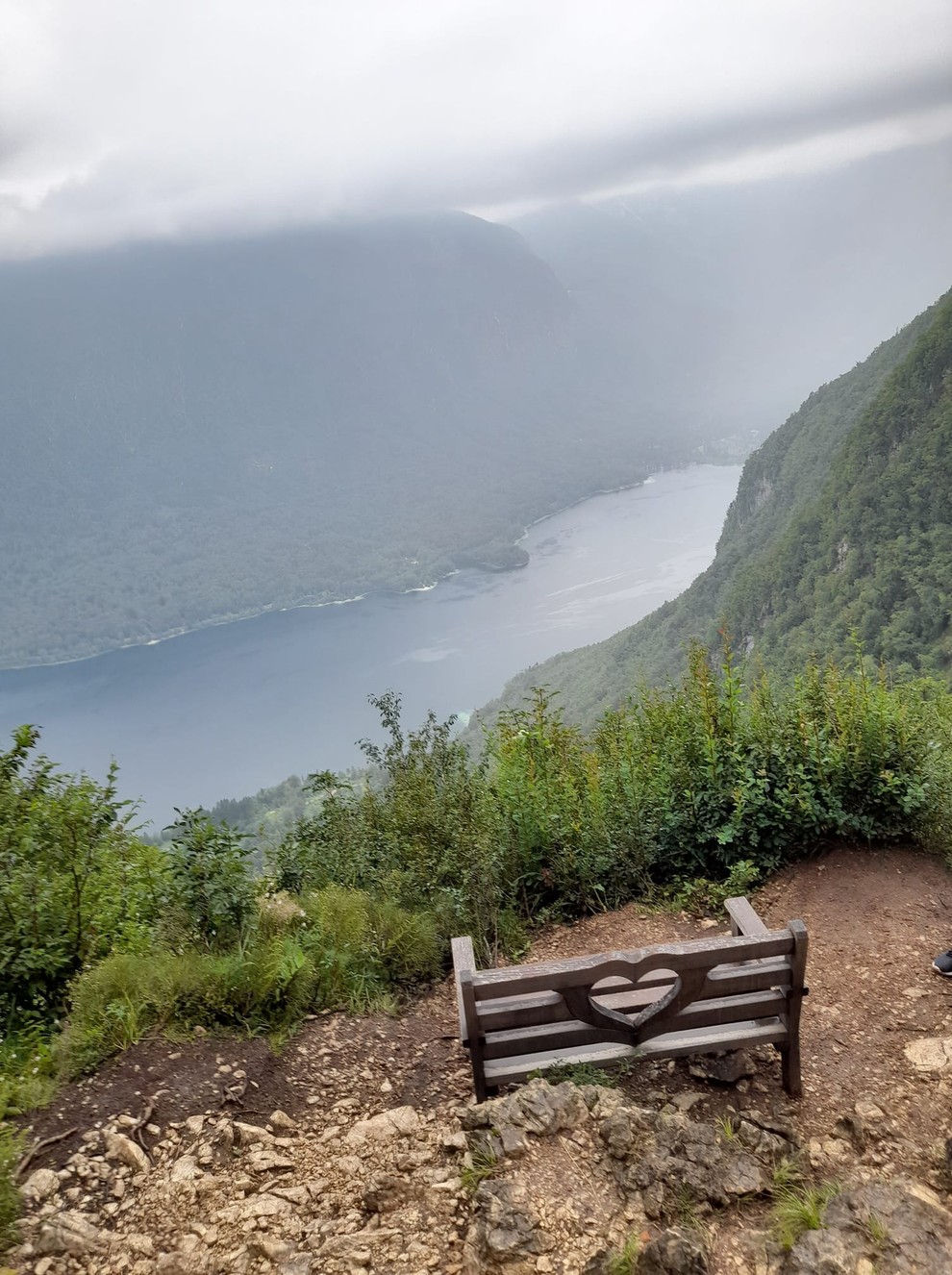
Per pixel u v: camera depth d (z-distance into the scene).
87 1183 3.26
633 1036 3.55
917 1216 2.79
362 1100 3.90
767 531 165.00
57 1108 3.64
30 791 5.65
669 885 6.07
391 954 5.28
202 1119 3.64
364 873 6.54
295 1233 3.09
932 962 4.63
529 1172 3.15
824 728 6.15
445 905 5.81
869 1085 3.72
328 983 4.75
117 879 5.55
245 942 4.93
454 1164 3.33
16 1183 3.20
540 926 5.93
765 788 5.97
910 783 5.83
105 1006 4.28
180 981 4.40
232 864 5.20
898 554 110.69
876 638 104.00
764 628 127.94
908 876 5.55
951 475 114.00
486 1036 3.56
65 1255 2.94
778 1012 3.61
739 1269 2.74
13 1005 4.62
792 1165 3.18
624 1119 3.32
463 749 7.80
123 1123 3.56
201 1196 3.23
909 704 6.68
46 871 5.22
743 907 4.43
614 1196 3.05
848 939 4.96
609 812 6.33
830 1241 2.73
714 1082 3.77
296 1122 3.73
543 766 7.05
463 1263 2.89
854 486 128.00
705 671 6.87
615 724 7.93
